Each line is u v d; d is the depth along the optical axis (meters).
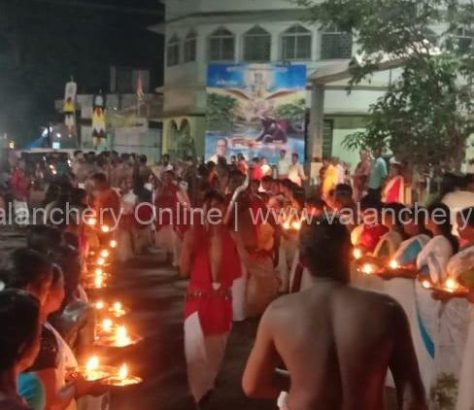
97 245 10.00
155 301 12.09
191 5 30.73
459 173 11.63
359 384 3.47
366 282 7.80
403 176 14.05
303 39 28.20
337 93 27.19
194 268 7.26
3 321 2.77
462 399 6.09
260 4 28.78
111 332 5.70
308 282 3.85
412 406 3.58
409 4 12.20
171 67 32.41
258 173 20.17
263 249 10.59
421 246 7.64
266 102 24.08
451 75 12.19
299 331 3.54
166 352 9.17
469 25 12.63
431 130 12.25
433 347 6.92
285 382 3.75
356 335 3.49
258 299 10.56
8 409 2.65
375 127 12.58
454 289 6.40
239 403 7.53
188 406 7.44
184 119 31.39
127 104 35.25
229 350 9.31
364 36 12.39
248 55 29.34
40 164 26.64
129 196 16.91
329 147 27.80
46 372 3.72
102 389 4.11
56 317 4.57
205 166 16.42
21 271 3.78
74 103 34.53
